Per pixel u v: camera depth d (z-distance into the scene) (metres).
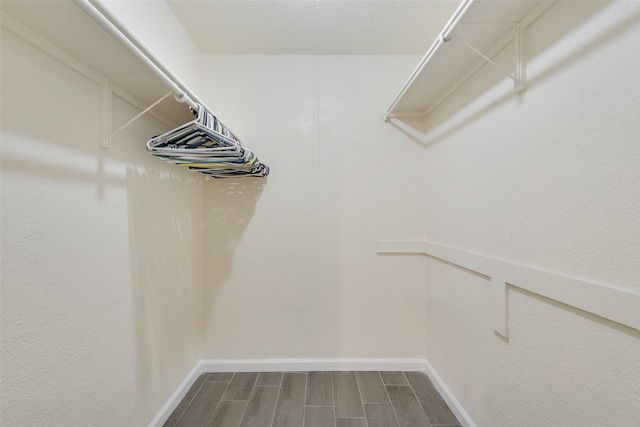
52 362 0.81
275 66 1.88
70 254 0.87
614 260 0.67
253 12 1.50
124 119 1.13
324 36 1.70
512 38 1.02
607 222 0.69
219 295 1.87
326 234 1.88
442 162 1.63
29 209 0.75
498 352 1.11
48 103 0.81
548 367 0.87
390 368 1.87
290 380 1.76
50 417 0.80
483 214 1.22
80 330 0.91
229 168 1.44
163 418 1.39
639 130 0.62
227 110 1.86
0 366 0.68
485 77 1.20
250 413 1.47
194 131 1.08
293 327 1.88
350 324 1.89
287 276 1.88
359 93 1.89
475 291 1.28
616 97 0.67
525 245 0.97
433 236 1.76
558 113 0.83
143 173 1.26
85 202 0.93
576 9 0.78
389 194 1.89
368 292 1.89
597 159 0.72
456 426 1.37
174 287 1.53
